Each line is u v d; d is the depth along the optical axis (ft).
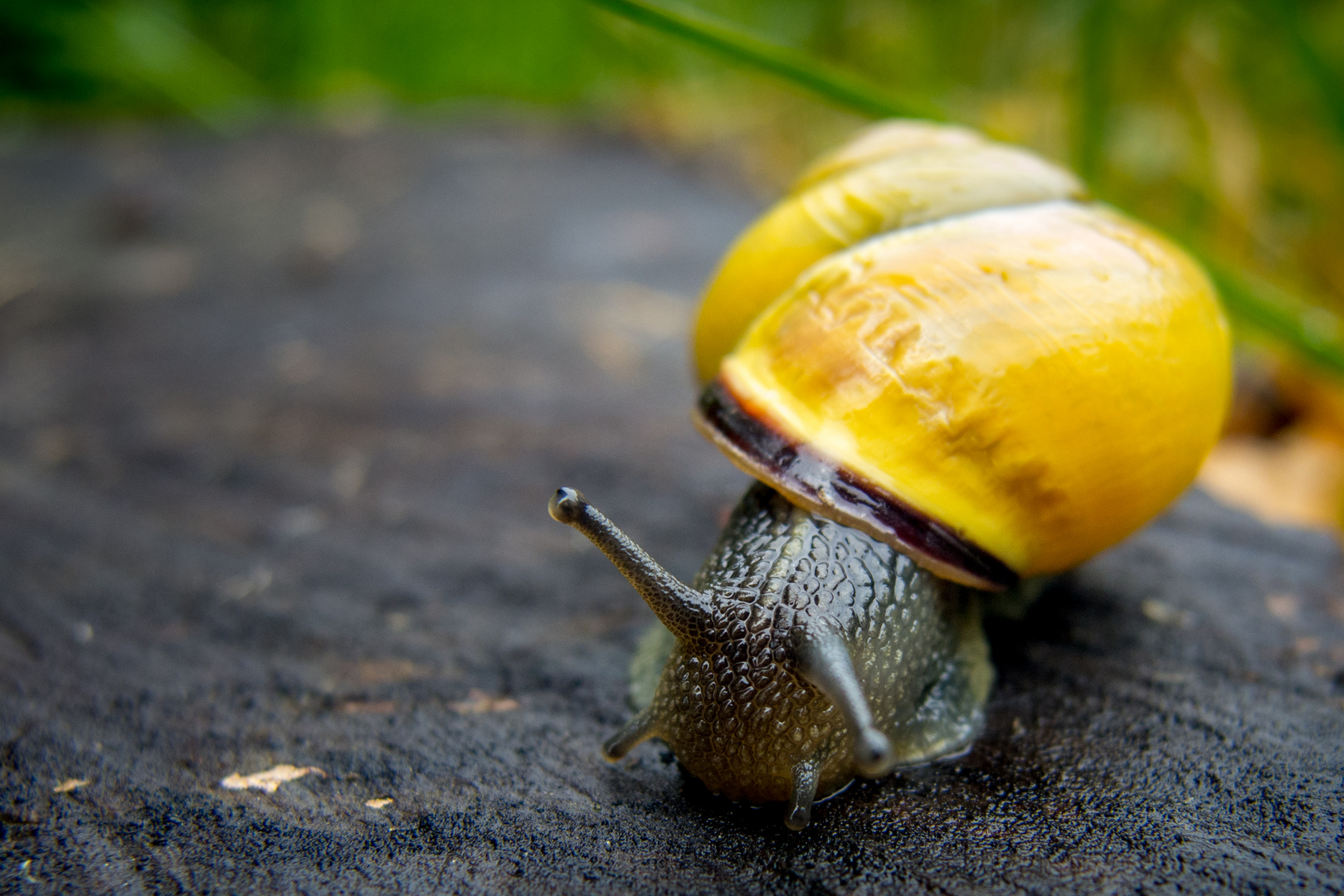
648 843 0.26
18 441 0.38
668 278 0.50
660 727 0.26
